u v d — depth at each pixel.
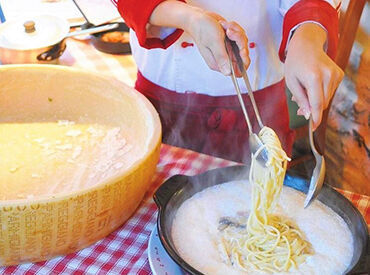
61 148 1.37
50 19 2.01
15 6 2.37
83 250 1.14
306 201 1.11
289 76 1.16
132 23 1.29
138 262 1.12
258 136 1.12
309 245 1.09
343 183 2.42
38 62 1.88
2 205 0.98
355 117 2.34
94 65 2.07
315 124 1.09
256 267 1.04
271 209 1.13
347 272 0.95
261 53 1.56
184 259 1.04
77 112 1.48
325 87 1.11
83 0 2.31
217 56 1.10
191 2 1.48
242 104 1.12
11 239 1.02
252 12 1.50
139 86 1.72
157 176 1.36
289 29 1.30
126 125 1.43
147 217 1.24
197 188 1.21
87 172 1.30
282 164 1.10
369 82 2.23
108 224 1.14
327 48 1.30
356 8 1.88
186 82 1.60
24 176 1.28
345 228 1.13
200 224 1.13
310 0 1.31
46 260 1.12
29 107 1.47
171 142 1.73
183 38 1.51
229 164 1.41
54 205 1.01
